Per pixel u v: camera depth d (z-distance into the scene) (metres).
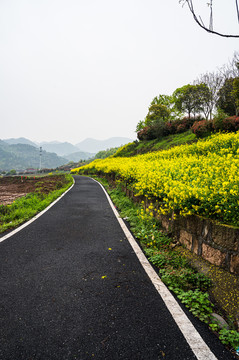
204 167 5.88
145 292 2.35
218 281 2.49
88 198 9.86
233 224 2.60
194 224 3.31
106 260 3.17
